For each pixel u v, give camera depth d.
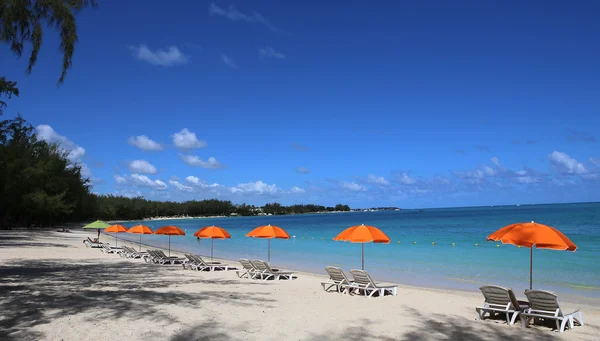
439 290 13.52
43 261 18.86
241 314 8.43
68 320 7.44
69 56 9.99
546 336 7.49
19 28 9.70
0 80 14.89
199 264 17.95
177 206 187.50
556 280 15.30
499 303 8.62
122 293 10.47
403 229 52.25
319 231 58.19
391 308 9.88
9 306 8.51
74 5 10.03
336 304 10.24
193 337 6.63
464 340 7.08
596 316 9.49
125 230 26.42
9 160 45.03
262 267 15.21
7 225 50.38
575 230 40.12
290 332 7.20
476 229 49.53
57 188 54.59
